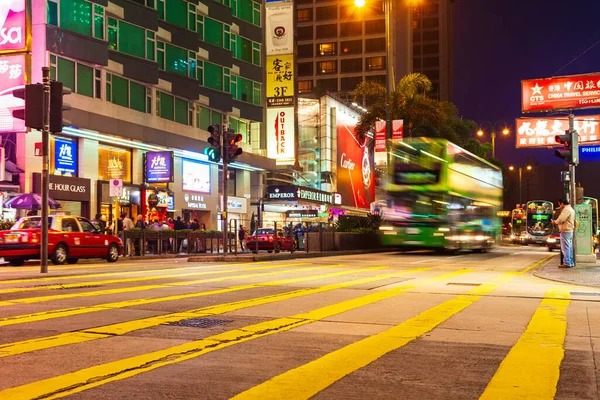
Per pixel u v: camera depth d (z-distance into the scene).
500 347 6.74
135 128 37.03
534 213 53.78
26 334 7.21
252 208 52.84
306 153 67.25
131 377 5.30
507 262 23.80
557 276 15.55
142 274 15.79
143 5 38.25
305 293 11.66
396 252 35.09
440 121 47.41
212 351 6.40
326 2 114.94
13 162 30.48
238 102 49.47
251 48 51.53
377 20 113.19
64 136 33.25
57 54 31.77
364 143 77.31
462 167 29.09
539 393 4.91
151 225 30.83
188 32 42.91
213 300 10.44
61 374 5.39
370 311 9.38
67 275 15.17
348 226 36.06
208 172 46.06
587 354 6.40
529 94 32.06
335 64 113.94
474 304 10.32
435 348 6.66
